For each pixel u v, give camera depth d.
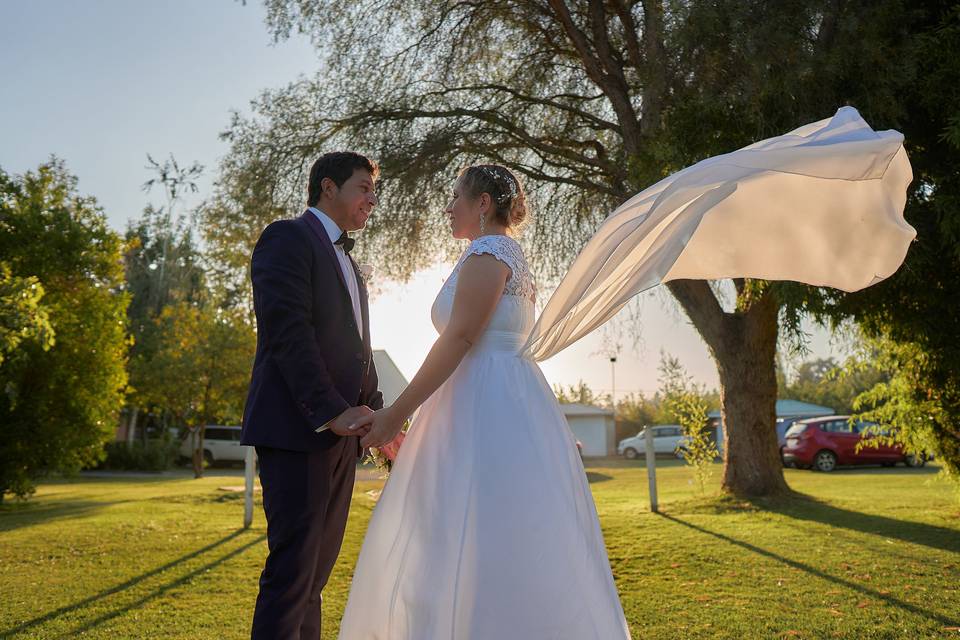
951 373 8.05
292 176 11.81
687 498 10.66
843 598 4.36
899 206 2.49
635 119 10.80
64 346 12.73
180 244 35.25
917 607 4.09
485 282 2.38
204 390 21.91
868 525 7.48
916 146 6.95
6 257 12.59
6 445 12.22
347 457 2.59
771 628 3.73
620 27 11.32
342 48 11.59
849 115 2.38
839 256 2.64
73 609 4.20
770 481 10.42
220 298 22.50
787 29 7.07
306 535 2.36
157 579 5.09
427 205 11.84
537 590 2.18
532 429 2.36
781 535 6.88
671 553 6.04
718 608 4.17
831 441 19.72
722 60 7.60
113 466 28.38
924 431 8.60
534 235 12.48
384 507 2.45
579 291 2.28
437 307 2.54
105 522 8.40
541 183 12.45
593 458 35.75
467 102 12.21
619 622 2.31
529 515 2.24
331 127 12.12
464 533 2.24
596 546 2.41
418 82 12.00
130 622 3.90
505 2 11.66
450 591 2.22
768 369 10.68
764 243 2.67
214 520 8.66
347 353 2.56
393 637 2.28
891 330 8.18
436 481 2.36
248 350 22.33
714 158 2.32
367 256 11.89
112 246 13.52
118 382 13.40
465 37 11.89
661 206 2.22
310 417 2.33
